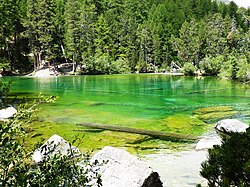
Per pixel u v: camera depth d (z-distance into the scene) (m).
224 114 20.38
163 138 14.40
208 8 101.88
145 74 64.06
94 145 12.96
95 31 69.88
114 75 60.28
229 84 42.75
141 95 30.09
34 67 59.47
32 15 58.78
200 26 73.81
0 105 2.84
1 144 2.46
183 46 71.94
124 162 8.03
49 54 59.38
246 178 3.27
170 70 72.12
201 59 70.62
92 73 62.97
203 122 18.09
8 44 59.25
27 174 2.52
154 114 20.19
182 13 91.31
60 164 2.65
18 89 34.16
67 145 9.00
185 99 27.50
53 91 32.53
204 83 44.38
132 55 70.06
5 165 2.44
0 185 2.29
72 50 62.19
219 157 3.67
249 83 43.94
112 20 76.44
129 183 7.58
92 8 73.75
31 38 58.97
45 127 15.72
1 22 51.88
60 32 64.75
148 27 74.62
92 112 20.47
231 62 53.38
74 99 26.55
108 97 28.30
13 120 2.71
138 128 16.14
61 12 75.31
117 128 15.89
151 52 74.19
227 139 4.21
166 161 11.20
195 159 11.41
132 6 97.62
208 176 3.60
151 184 7.89
